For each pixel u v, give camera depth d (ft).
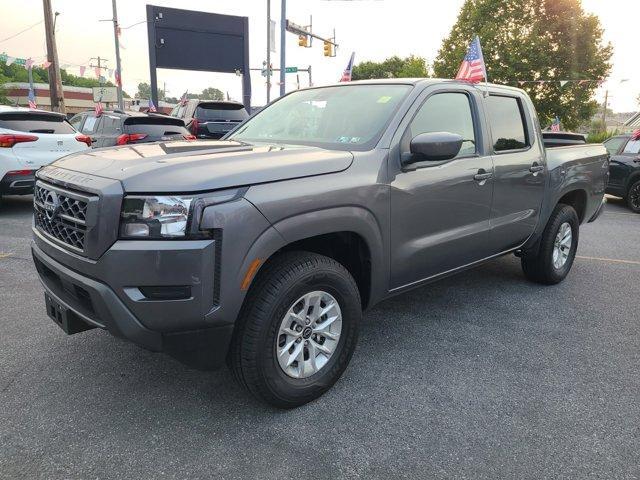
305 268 8.80
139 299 7.59
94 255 7.75
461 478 7.66
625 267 19.53
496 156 13.23
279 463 7.89
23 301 14.15
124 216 7.61
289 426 8.82
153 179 7.72
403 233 10.70
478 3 104.37
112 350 11.38
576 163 16.49
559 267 16.78
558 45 98.78
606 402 9.78
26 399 9.44
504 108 14.07
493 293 15.92
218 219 7.61
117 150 9.84
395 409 9.41
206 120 44.55
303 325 9.15
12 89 171.42
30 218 26.13
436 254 11.69
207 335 7.99
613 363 11.39
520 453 8.24
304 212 8.62
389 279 10.71
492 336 12.68
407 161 10.41
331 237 10.02
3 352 11.18
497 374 10.78
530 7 100.42
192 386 10.01
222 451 8.13
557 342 12.44
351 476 7.64
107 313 7.79
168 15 81.25
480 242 13.03
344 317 9.73
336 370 9.77
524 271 16.96
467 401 9.72
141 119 35.22
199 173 7.91
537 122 15.30
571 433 8.79
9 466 7.66
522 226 14.55
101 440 8.33
